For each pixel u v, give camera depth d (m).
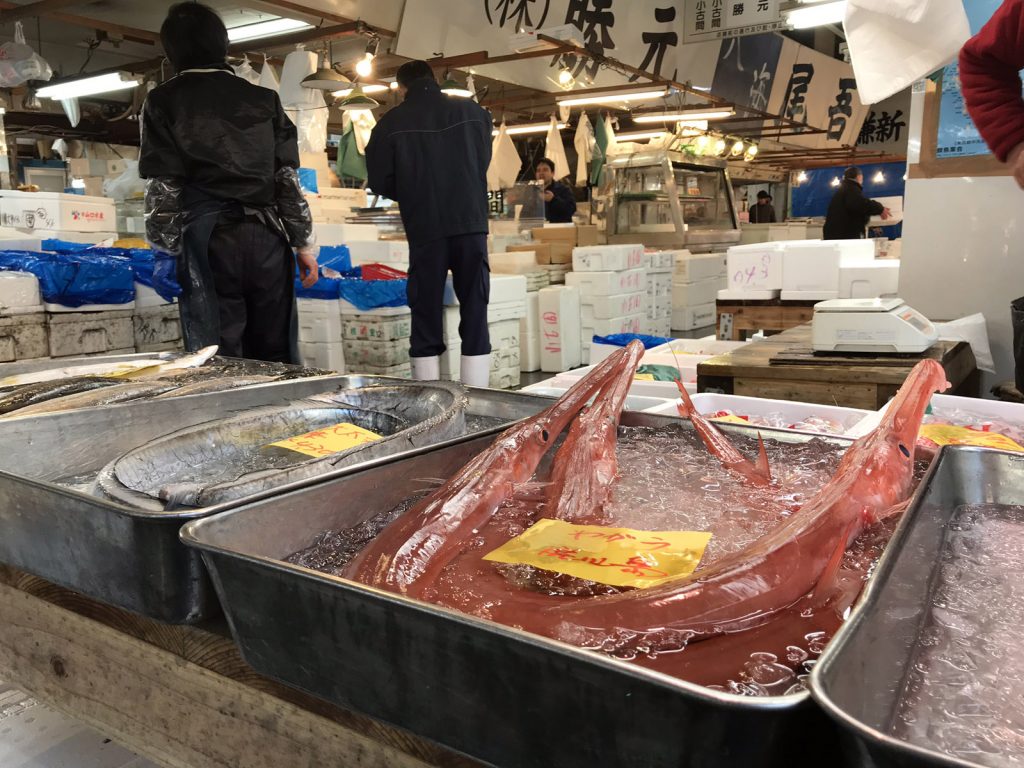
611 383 1.19
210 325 3.00
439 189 3.96
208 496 0.89
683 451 1.21
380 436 1.40
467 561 0.82
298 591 0.65
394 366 4.82
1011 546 0.84
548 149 9.30
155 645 0.90
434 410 1.42
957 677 0.60
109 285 4.03
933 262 3.27
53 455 1.32
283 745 0.79
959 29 2.58
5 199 5.04
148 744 0.94
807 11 4.72
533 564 0.78
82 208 5.30
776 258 4.40
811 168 17.12
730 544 0.84
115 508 0.80
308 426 1.43
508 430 1.10
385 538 0.83
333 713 0.75
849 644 0.49
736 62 10.09
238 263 3.02
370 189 4.14
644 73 8.76
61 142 10.03
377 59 8.17
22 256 4.01
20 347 3.74
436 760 0.68
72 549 0.88
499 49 7.41
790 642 0.64
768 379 2.37
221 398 1.55
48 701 1.06
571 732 0.52
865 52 2.76
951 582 0.76
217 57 2.96
